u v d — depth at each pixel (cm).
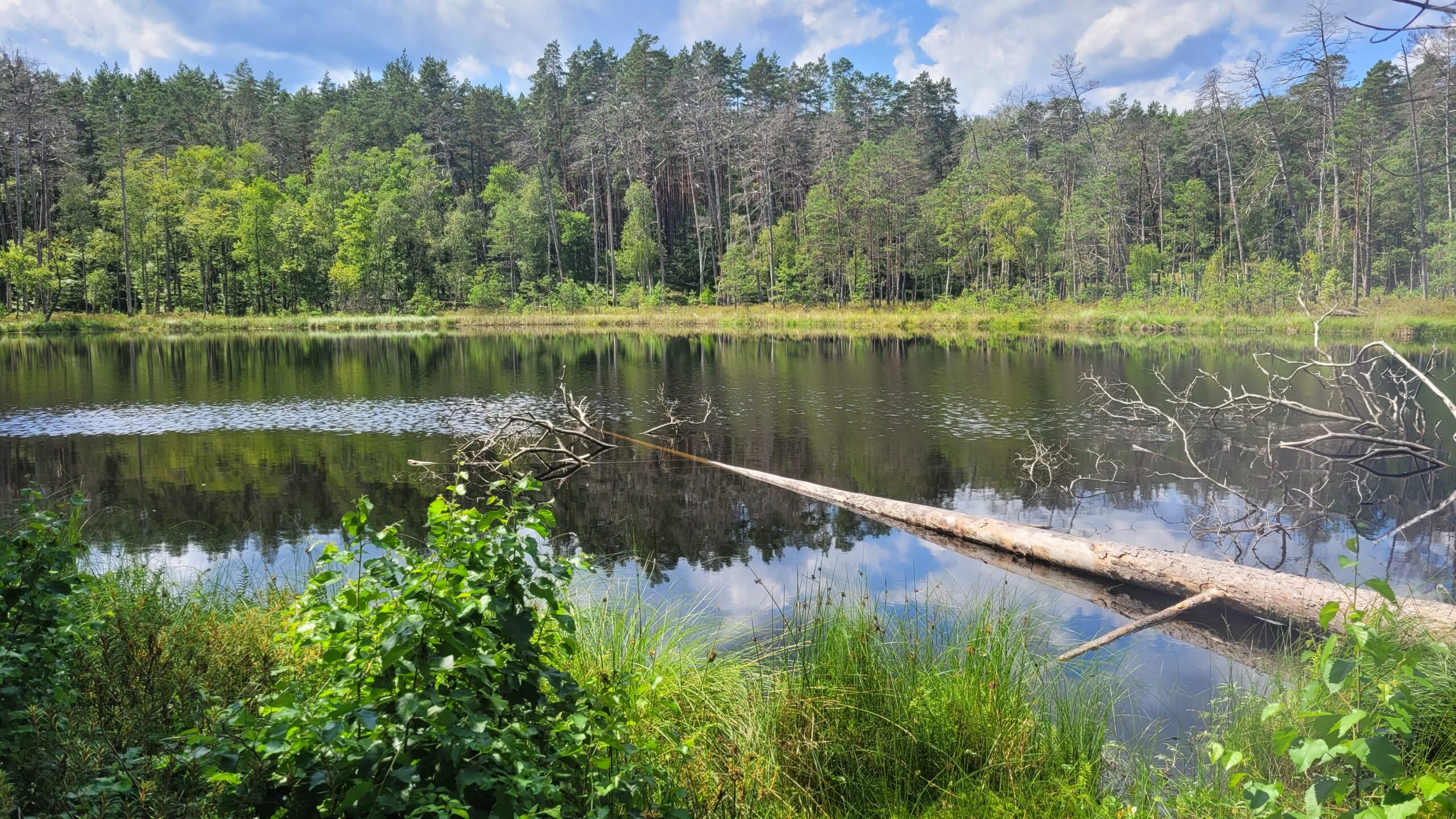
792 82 7731
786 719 389
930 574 717
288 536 845
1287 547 808
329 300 6388
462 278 6284
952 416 1617
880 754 369
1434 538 832
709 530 877
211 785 216
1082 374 2269
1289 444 1213
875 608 570
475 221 6562
